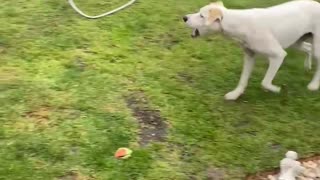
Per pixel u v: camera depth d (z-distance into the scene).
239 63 5.44
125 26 5.94
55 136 4.21
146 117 4.54
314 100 4.94
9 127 4.27
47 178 3.81
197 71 5.26
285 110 4.77
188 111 4.65
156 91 4.88
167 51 5.57
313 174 4.09
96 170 3.93
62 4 6.31
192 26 4.50
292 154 4.03
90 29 5.81
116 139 4.24
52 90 4.76
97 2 6.45
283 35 4.57
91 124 4.38
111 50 5.46
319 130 4.55
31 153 4.02
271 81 4.81
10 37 5.55
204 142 4.31
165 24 6.07
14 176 3.79
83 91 4.79
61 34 5.67
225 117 4.61
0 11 6.08
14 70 5.01
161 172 3.96
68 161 3.98
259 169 4.08
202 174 3.99
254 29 4.46
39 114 4.45
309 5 4.70
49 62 5.18
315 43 4.80
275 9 4.59
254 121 4.59
